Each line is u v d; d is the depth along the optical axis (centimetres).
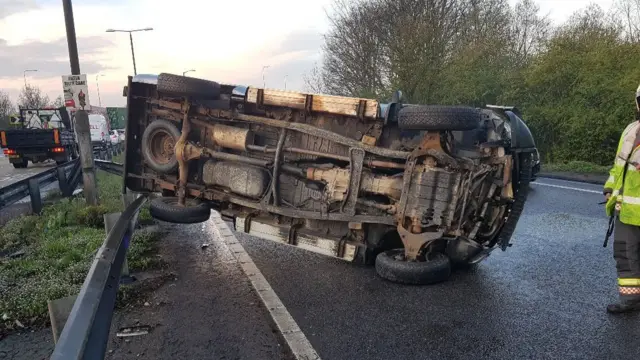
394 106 465
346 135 489
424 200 433
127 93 602
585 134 1407
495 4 2469
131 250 552
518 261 529
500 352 329
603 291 438
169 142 604
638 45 1422
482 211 443
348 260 470
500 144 430
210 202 584
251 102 520
